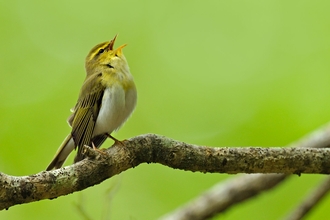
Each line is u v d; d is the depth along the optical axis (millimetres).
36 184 6426
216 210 11141
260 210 12688
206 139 13555
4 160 12758
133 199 12969
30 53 14648
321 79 13836
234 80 14508
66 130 13453
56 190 6547
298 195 12828
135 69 14789
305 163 7418
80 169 6715
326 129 11414
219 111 13961
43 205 12523
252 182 11117
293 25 15000
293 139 12805
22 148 12945
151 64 14891
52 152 13016
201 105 14188
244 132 13211
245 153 7371
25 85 14117
